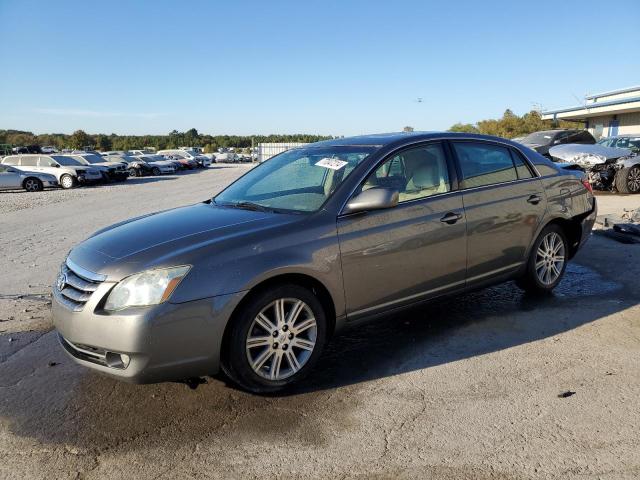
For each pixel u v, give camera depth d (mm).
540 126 48281
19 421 3258
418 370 3783
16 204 17578
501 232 4598
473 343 4211
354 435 2998
